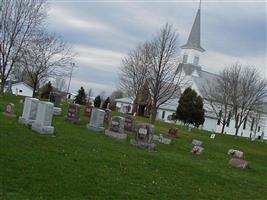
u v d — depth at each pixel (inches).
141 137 850.8
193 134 1649.9
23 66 1935.3
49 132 745.6
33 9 1747.0
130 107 3368.6
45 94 2620.6
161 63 1868.8
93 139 804.6
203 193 551.8
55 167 522.9
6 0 2039.9
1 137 626.8
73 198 429.1
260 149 1828.2
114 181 515.2
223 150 1232.2
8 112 911.7
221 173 714.8
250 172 831.1
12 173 466.9
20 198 396.5
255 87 2645.2
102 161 610.9
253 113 3193.9
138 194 482.9
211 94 3011.8
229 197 560.1
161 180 572.1
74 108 1038.4
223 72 2731.3
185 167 695.1
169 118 3097.9
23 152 562.3
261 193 629.3
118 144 815.1
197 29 3791.8
